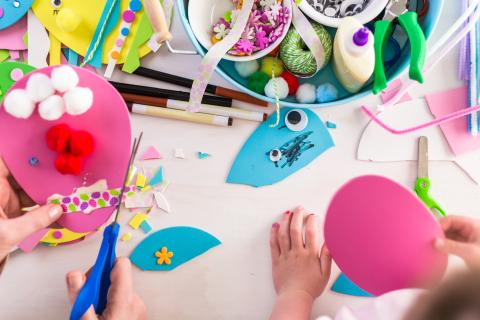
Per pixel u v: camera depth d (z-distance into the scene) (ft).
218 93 2.19
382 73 1.92
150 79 2.23
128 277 1.95
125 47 2.20
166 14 2.19
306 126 2.22
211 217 2.23
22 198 1.97
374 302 1.71
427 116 2.22
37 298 2.20
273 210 2.23
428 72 2.24
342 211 1.74
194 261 2.22
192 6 1.99
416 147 2.22
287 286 2.15
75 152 1.74
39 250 2.20
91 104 1.74
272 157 2.21
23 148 1.79
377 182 1.61
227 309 2.22
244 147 2.22
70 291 1.88
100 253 1.80
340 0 2.06
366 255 1.79
